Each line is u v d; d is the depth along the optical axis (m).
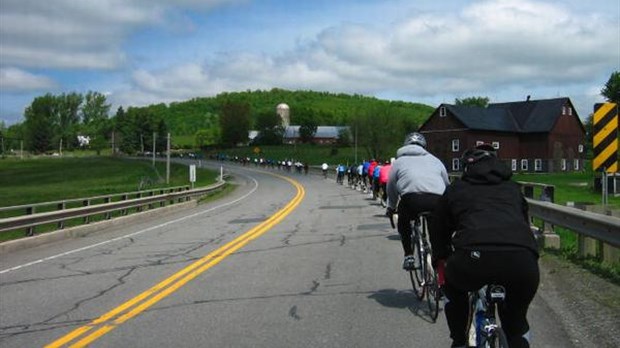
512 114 88.75
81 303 8.78
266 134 164.00
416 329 6.97
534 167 85.81
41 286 10.26
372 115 109.94
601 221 8.50
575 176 62.25
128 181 74.00
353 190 42.53
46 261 13.34
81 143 198.25
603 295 8.11
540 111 86.94
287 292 9.10
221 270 11.16
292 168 88.19
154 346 6.52
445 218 4.84
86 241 17.25
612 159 12.35
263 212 25.84
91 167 106.38
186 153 154.88
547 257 11.07
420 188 7.54
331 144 152.75
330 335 6.79
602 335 6.47
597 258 10.43
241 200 36.22
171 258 13.01
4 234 21.50
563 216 10.51
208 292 9.23
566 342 6.32
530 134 86.19
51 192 55.56
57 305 8.70
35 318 7.95
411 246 7.93
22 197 49.56
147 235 18.28
